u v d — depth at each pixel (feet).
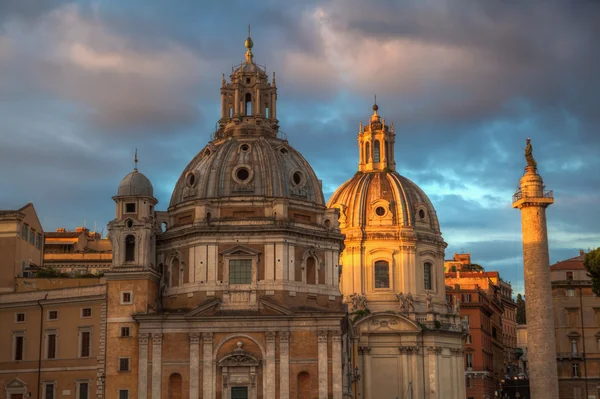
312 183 362.12
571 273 442.91
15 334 345.92
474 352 533.14
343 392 341.21
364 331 415.85
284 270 333.01
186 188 356.38
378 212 440.86
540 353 322.14
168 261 345.72
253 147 357.61
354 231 436.76
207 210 341.00
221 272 334.03
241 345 321.73
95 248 499.51
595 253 361.71
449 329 425.69
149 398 318.04
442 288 446.19
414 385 411.54
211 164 355.56
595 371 432.25
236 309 328.49
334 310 336.90
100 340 327.26
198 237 336.29
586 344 435.12
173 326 322.96
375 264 435.94
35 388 338.34
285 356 320.70
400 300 424.05
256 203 343.67
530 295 326.65
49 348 340.39
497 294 655.76
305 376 321.52
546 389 319.88
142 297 328.70
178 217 353.72
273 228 334.44
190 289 334.24
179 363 320.91
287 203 342.85
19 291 362.12
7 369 343.46
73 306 338.34
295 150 372.58
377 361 416.46
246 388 319.47
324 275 346.33
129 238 335.67
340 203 447.83
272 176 349.41
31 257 393.91
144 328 322.34
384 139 467.52
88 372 330.13
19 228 375.25
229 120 377.50
